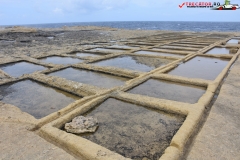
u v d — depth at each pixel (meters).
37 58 8.12
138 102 3.69
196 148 2.29
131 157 2.30
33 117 3.11
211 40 13.36
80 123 2.87
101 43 12.81
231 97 3.69
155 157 2.29
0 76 5.59
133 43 12.55
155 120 3.13
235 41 13.27
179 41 12.98
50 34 19.59
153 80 5.14
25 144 2.41
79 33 21.47
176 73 5.85
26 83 5.16
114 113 3.38
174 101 3.57
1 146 2.36
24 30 21.16
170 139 2.63
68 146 2.42
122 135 2.75
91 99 3.83
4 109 3.41
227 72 5.55
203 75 5.63
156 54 8.88
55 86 4.77
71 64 6.79
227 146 2.31
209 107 3.45
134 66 6.73
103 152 2.22
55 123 2.92
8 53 9.09
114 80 5.28
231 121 2.86
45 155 2.20
